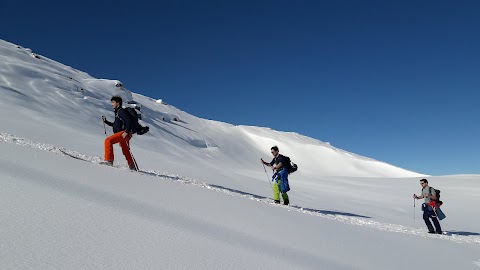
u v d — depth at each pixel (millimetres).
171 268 2893
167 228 3957
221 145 87062
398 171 100562
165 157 24062
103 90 65938
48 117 33406
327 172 98312
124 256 2900
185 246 3514
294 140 114250
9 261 2332
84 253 2762
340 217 11289
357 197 25484
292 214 7699
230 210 6164
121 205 4449
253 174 37938
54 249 2691
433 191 12414
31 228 2975
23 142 9484
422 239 8781
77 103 50438
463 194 31469
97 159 9805
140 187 6086
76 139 20375
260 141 105750
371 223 11289
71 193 4359
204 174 18594
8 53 58938
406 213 20125
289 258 4141
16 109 31016
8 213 3186
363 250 5805
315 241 5562
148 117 71062
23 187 4066
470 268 6227
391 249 6438
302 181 33875
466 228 17156
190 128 87500
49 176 5070
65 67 72750
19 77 49469
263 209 7238
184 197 6207
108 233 3332
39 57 66500
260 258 3785
